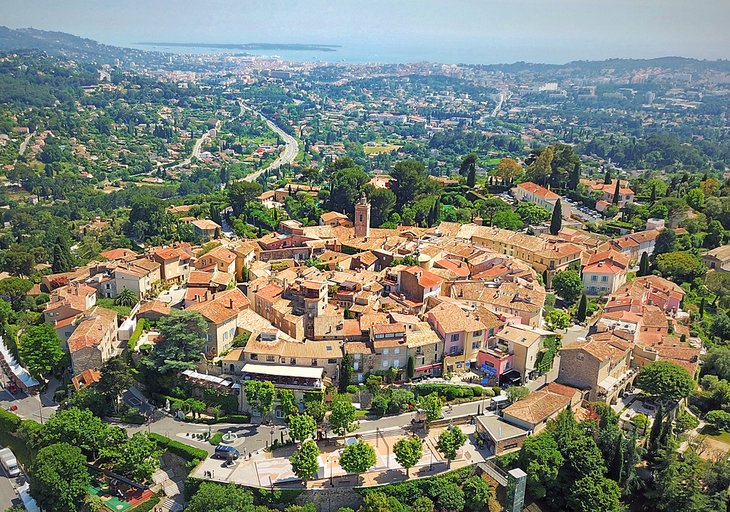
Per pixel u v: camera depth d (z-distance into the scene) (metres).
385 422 181.25
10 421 189.88
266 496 155.25
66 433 171.50
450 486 157.50
